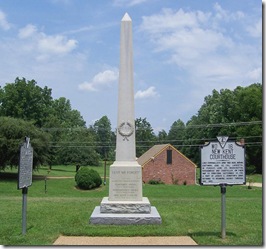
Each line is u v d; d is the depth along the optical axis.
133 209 13.25
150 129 109.44
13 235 10.82
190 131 93.62
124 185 13.91
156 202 19.38
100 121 133.50
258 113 71.56
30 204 17.58
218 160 10.80
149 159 56.81
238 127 73.50
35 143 49.69
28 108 79.12
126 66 14.49
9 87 77.44
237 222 12.96
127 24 14.62
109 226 12.11
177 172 57.28
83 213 14.47
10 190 40.03
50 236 10.66
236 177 10.76
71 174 64.31
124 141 14.27
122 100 14.40
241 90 77.00
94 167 82.38
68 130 87.00
